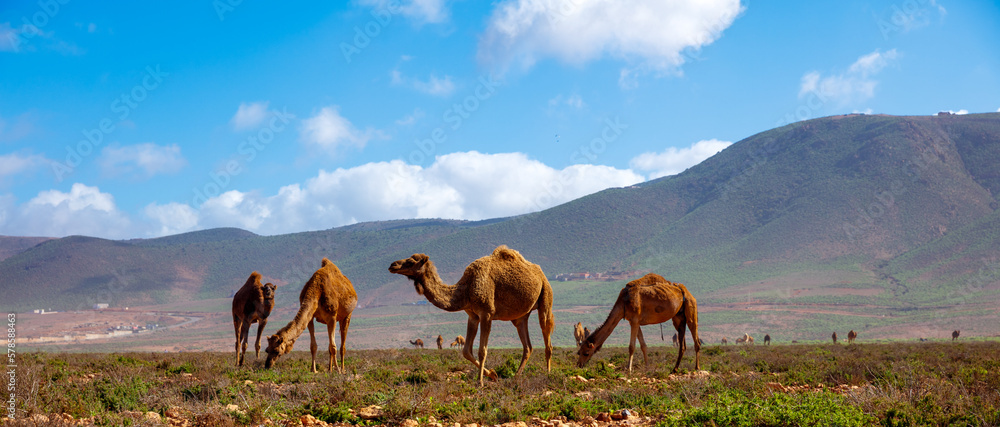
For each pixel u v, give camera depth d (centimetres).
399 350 3266
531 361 1820
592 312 18850
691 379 1416
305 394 1115
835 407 930
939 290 17875
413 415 962
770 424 873
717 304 19088
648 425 931
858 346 3966
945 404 973
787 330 14700
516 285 1339
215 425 895
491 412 977
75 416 930
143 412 948
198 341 16388
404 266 1273
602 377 1473
